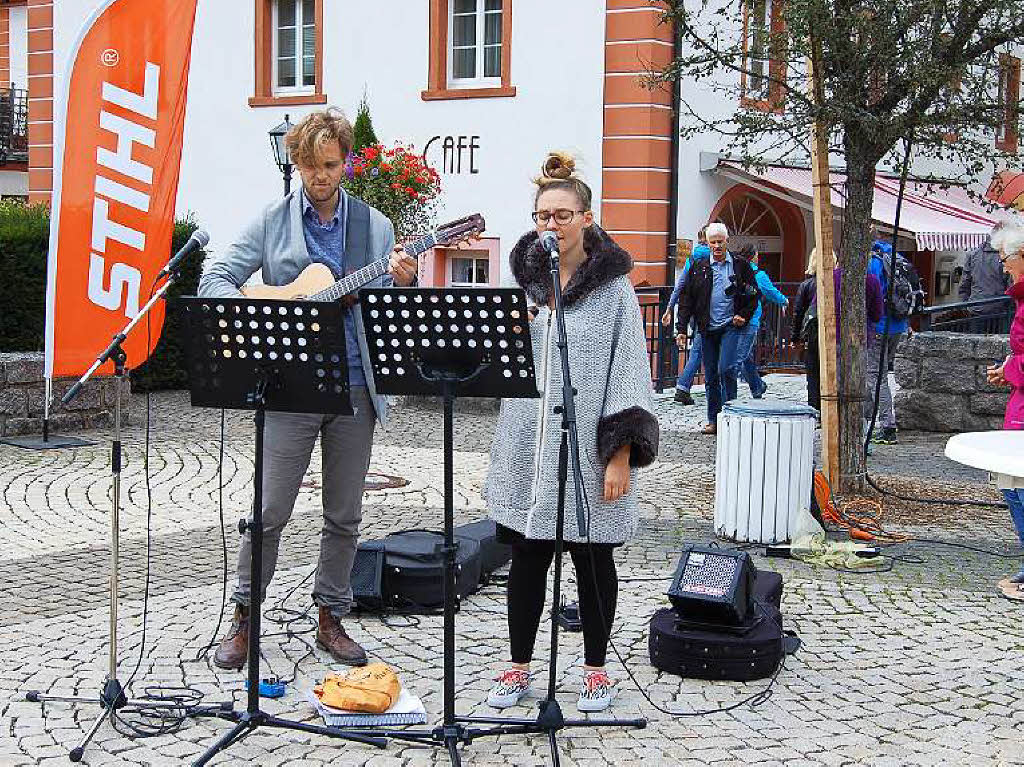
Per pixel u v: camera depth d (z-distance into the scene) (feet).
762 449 23.77
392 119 53.47
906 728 15.21
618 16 47.83
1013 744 14.78
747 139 28.43
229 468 30.86
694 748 14.46
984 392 38.55
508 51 50.44
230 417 39.34
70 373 23.72
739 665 16.55
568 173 14.90
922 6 24.93
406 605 19.35
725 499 24.35
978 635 18.84
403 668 16.96
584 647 16.20
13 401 34.42
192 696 15.52
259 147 56.90
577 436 14.55
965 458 15.75
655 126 48.26
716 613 16.66
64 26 62.49
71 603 19.52
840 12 25.18
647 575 21.71
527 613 15.43
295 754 14.08
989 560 23.24
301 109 55.72
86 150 23.41
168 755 13.98
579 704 15.44
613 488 14.51
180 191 59.11
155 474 29.96
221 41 57.52
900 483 30.19
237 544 23.36
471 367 13.79
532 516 14.75
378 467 31.14
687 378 43.83
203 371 14.14
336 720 14.61
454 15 52.37
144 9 23.56
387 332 13.74
